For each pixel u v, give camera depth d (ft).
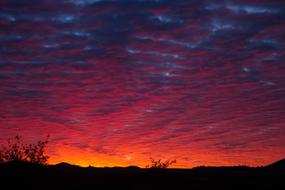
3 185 80.07
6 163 89.97
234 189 78.23
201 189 78.84
